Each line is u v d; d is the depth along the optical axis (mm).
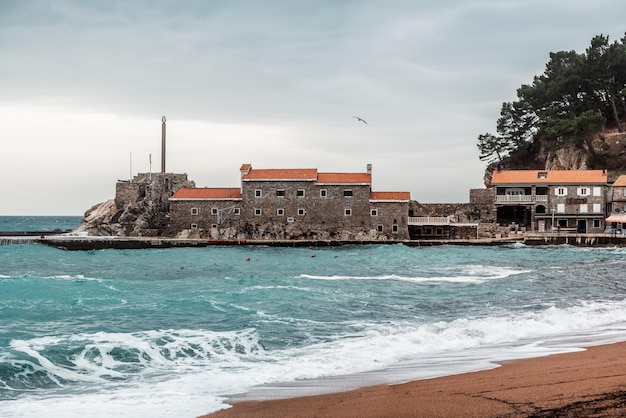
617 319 33000
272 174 119812
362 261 80812
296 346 27562
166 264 80562
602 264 73375
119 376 22328
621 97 149875
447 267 71250
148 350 25922
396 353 25422
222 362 24453
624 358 21875
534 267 70438
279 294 44406
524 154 152625
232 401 18328
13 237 117688
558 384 18016
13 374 22062
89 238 114062
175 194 120688
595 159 134500
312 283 52844
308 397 18484
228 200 119062
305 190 118125
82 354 24938
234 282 54375
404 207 116938
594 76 145125
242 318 34250
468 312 37062
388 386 19469
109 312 35969
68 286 49062
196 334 29234
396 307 39344
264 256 93000
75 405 18297
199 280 57094
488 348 25844
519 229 123250
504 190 123062
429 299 43156
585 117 132500
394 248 105000
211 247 112875
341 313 36688
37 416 17188
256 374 22203
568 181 119438
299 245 113812
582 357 22484
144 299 41531
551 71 156000
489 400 16719
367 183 117375
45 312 35688
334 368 22906
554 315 33906
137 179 136000
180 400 18656
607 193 119812
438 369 21844
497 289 48562
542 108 149250
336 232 117188
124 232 123500
